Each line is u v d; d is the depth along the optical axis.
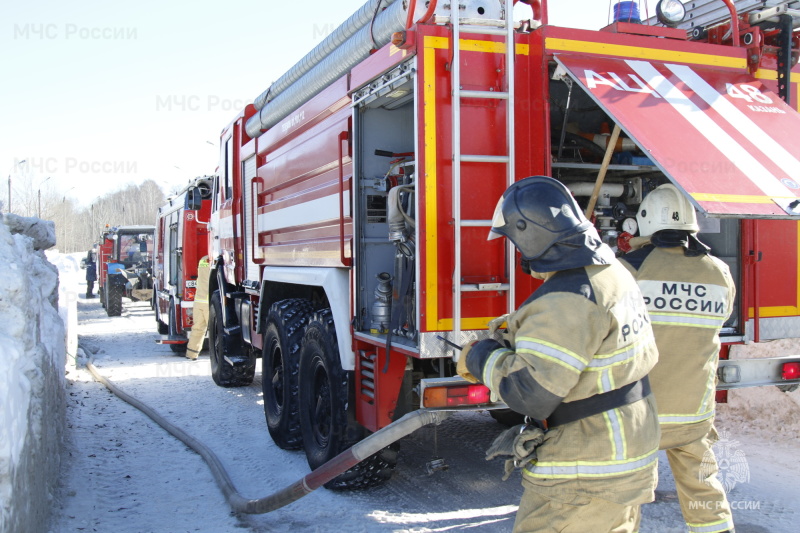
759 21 4.21
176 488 4.72
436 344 3.47
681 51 3.99
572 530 2.20
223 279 8.40
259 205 6.95
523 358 2.12
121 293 19.52
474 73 3.58
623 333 2.17
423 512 4.14
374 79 4.10
